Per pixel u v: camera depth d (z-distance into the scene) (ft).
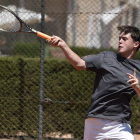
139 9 69.87
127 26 29.91
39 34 30.45
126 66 28.12
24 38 66.28
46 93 56.85
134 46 29.32
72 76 56.65
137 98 55.72
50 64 56.75
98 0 78.33
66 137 57.57
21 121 57.72
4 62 57.52
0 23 48.88
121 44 29.27
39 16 56.85
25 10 64.03
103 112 27.48
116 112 27.27
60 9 64.39
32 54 59.47
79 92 56.59
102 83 28.02
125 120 27.32
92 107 28.27
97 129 27.84
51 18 62.90
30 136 57.77
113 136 27.20
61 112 56.85
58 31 66.13
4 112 57.62
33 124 57.16
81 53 60.39
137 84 25.49
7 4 66.23
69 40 68.18
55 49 63.82
